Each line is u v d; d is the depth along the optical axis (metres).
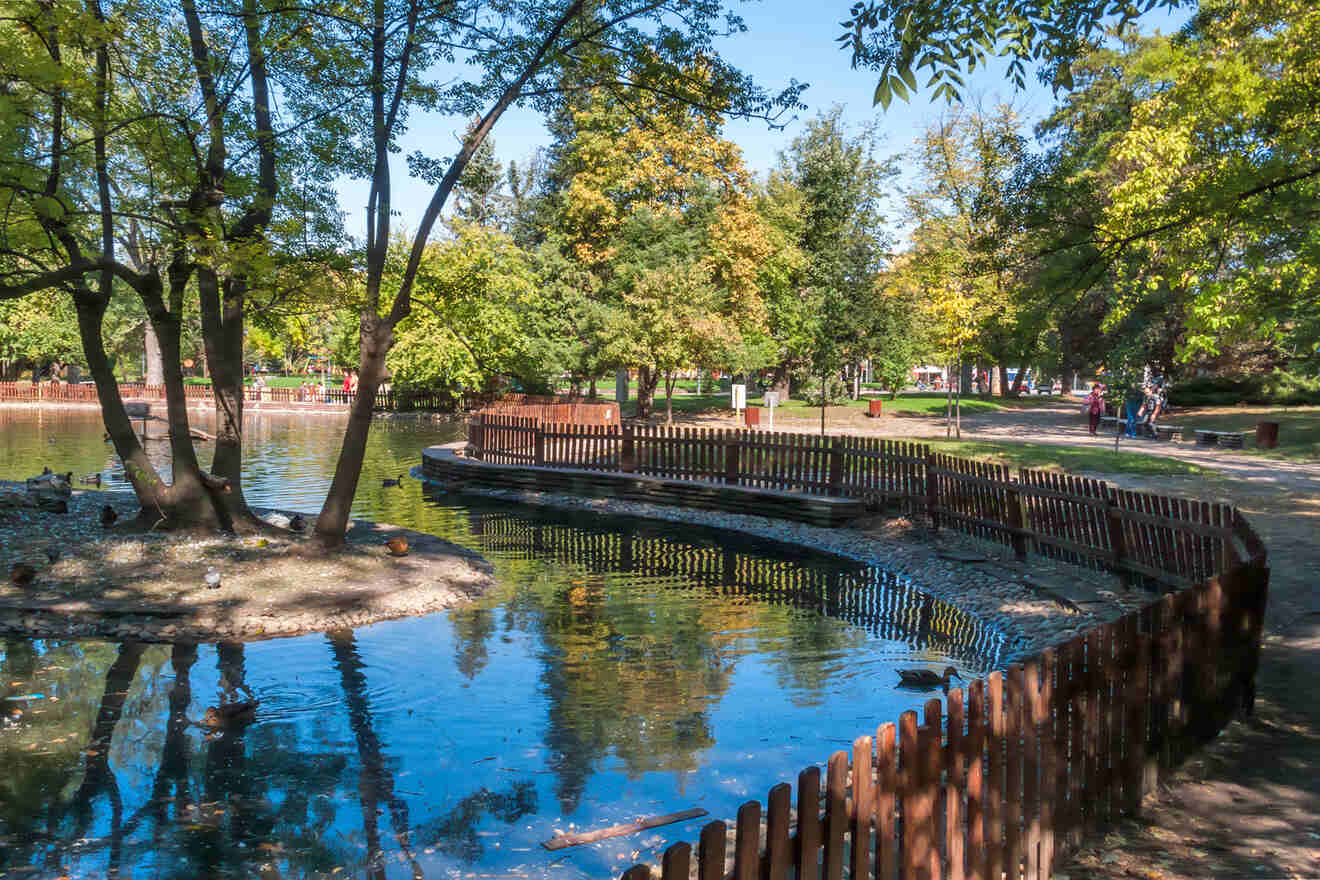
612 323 39.53
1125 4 7.20
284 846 5.93
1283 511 16.25
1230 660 6.80
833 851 3.62
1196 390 42.78
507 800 6.61
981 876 4.35
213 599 11.55
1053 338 48.16
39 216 12.27
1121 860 4.88
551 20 13.37
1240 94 12.59
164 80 12.74
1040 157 11.43
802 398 60.34
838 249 47.97
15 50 10.94
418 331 47.78
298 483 23.94
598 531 18.53
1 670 9.30
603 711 8.41
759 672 9.59
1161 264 15.45
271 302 14.13
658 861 5.72
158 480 14.62
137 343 65.50
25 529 14.45
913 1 6.27
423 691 8.90
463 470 24.83
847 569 15.02
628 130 41.69
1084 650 5.09
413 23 12.61
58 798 6.56
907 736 3.94
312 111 13.41
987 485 15.55
